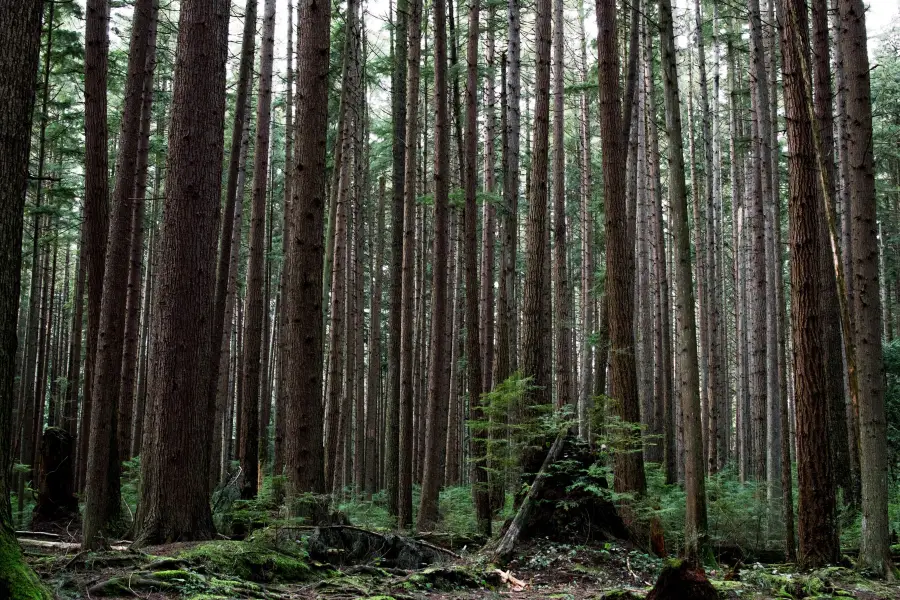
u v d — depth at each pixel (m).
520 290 34.56
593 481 9.05
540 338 12.47
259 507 9.13
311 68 10.14
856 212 8.99
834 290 13.16
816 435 8.94
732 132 24.22
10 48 4.41
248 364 13.88
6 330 4.38
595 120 31.02
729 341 43.06
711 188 21.83
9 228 4.41
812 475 8.93
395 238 15.52
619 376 11.23
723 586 7.53
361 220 21.95
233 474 13.70
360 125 21.41
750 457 27.38
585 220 23.56
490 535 11.81
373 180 29.94
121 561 6.54
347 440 26.42
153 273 29.05
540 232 12.88
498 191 19.44
